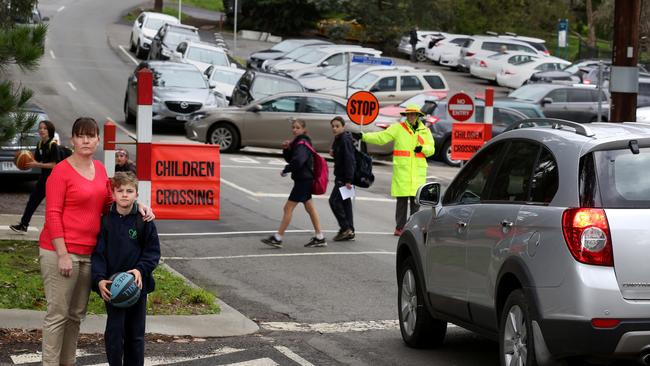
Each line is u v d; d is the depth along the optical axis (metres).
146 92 28.20
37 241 35.56
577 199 16.78
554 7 160.62
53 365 18.17
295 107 67.12
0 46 23.55
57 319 18.14
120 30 144.12
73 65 110.94
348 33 143.00
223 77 88.81
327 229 43.25
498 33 155.12
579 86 83.75
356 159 40.22
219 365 20.98
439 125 69.69
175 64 78.94
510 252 18.02
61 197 17.80
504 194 19.16
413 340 22.89
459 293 20.41
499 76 119.69
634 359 16.61
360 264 35.22
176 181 30.81
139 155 28.61
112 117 80.38
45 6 163.12
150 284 18.05
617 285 16.20
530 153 18.77
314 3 142.62
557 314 16.58
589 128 18.14
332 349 22.86
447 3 146.12
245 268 34.03
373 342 23.78
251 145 67.12
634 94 48.06
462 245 20.20
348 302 28.89
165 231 41.50
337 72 88.88
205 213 31.00
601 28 175.38
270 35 145.75
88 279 18.20
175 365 20.86
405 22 142.88
